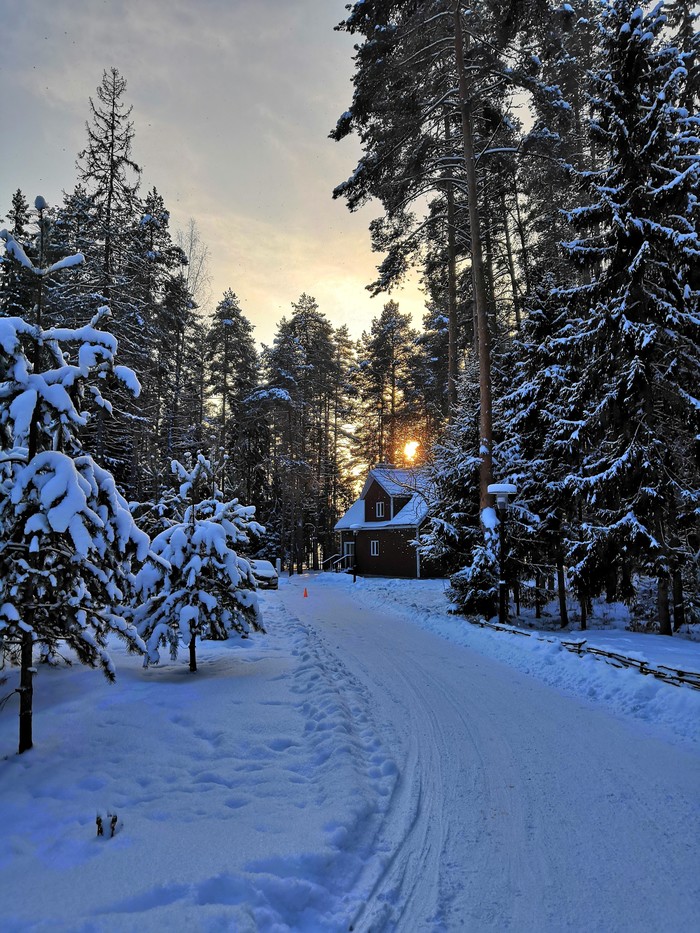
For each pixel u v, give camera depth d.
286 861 3.23
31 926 2.55
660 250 11.21
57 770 4.39
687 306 11.30
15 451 5.34
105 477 5.21
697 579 12.54
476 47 15.63
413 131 16.53
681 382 11.45
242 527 8.61
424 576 30.89
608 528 11.41
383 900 3.10
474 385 17.55
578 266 12.00
